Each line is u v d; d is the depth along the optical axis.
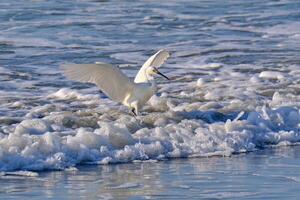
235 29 28.23
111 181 11.56
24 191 10.89
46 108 16.48
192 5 33.91
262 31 27.80
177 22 29.58
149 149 13.30
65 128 14.66
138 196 10.72
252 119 15.30
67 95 17.95
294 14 31.16
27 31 27.23
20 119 15.38
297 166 12.72
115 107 16.73
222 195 10.75
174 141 13.70
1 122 15.12
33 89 18.69
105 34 26.98
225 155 13.51
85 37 26.36
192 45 25.08
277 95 17.59
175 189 11.10
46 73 20.55
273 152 13.90
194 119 15.41
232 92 18.55
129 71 21.00
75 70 13.17
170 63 22.17
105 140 13.27
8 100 17.44
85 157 12.75
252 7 33.16
